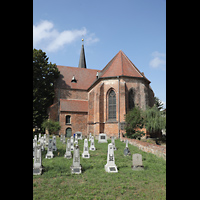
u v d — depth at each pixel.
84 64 62.03
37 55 41.88
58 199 7.86
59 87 47.28
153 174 11.41
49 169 12.32
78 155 11.92
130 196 8.26
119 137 34.69
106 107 37.44
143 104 36.72
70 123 42.84
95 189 9.05
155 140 32.34
